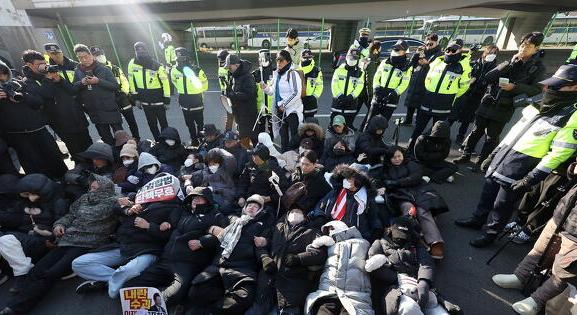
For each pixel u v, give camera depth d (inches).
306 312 84.4
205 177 137.2
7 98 131.8
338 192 116.2
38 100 140.4
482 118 160.6
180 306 92.7
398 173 135.0
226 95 184.4
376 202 121.7
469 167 176.2
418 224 104.9
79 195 126.0
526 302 88.1
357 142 156.9
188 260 99.0
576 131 79.1
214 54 700.0
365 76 216.4
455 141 213.3
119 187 130.0
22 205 114.7
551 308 75.1
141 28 602.2
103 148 140.5
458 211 139.0
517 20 624.4
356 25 510.0
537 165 88.6
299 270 92.4
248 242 99.8
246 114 178.1
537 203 108.3
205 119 267.0
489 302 94.7
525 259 94.7
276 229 104.9
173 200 115.3
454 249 116.4
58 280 107.3
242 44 806.5
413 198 120.0
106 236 110.5
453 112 202.5
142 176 136.9
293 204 116.3
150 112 195.8
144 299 89.7
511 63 139.8
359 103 226.5
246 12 476.4
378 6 446.0
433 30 669.3
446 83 163.9
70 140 169.8
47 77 146.7
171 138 157.2
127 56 663.8
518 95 142.6
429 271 90.1
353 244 93.6
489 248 116.6
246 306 88.6
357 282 85.7
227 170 138.5
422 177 133.8
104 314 95.3
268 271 91.5
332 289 86.0
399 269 92.0
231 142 154.4
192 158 151.7
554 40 714.2
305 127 158.1
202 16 489.4
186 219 106.8
